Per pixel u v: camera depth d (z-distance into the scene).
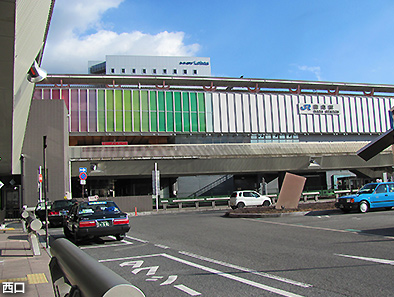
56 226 22.94
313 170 53.19
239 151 50.03
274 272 7.48
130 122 53.34
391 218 16.55
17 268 9.09
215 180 54.94
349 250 9.45
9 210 36.72
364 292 5.81
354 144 55.84
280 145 52.38
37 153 37.97
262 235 13.34
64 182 38.06
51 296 6.36
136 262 9.35
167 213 34.25
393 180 41.03
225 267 8.23
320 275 7.03
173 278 7.43
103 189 51.06
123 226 13.51
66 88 52.03
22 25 7.66
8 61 8.23
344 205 20.62
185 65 97.88
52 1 11.10
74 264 3.11
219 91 58.47
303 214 20.94
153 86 60.78
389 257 8.33
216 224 18.47
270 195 44.25
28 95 13.32
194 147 48.50
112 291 2.17
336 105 62.62
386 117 65.69
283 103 59.94
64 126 39.12
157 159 45.97
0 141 15.31
